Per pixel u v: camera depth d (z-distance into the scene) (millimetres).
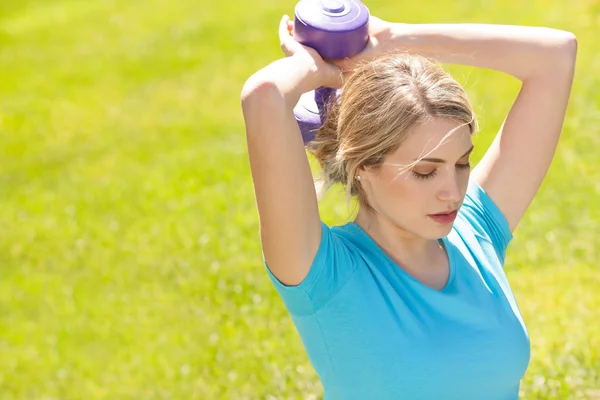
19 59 22391
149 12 24406
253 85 3646
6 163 15836
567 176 11188
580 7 17891
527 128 4375
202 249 11195
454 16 18797
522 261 9523
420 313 3801
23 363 9594
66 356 9594
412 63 3783
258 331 9008
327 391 3969
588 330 8047
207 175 13633
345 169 3939
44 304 10805
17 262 12000
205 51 20172
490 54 4398
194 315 9805
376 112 3686
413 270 3926
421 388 3750
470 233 4188
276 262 3754
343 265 3791
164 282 10711
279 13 22031
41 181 14750
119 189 13766
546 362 7543
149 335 9633
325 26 4039
